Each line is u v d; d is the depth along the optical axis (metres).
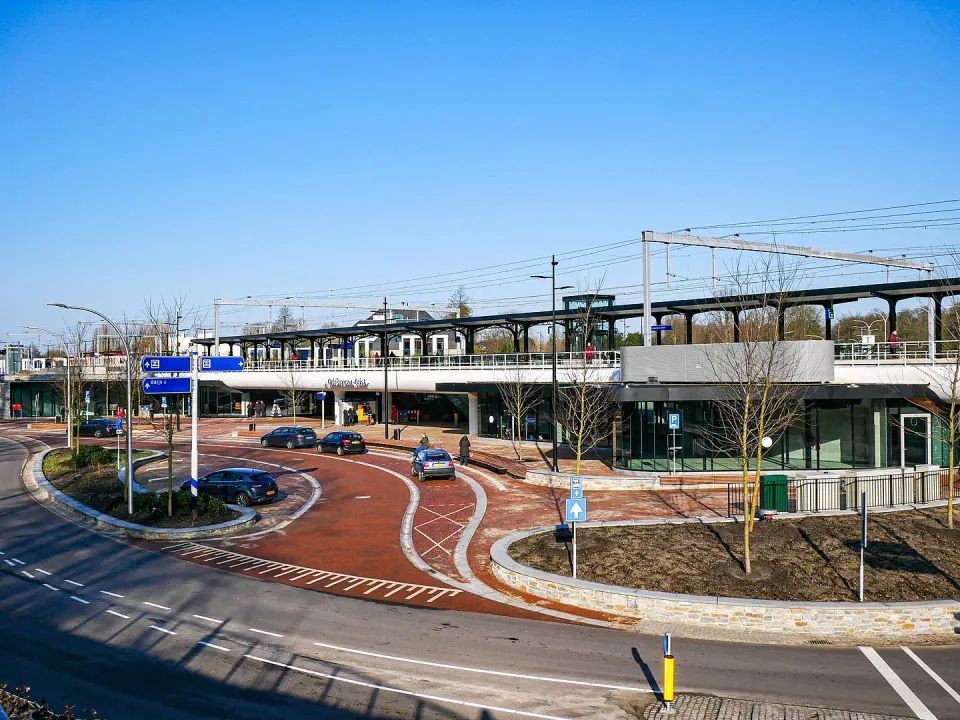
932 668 12.45
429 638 14.06
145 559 20.53
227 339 71.94
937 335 41.88
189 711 10.91
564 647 13.55
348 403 60.62
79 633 14.42
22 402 78.12
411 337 68.25
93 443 51.38
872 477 22.88
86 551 21.53
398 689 11.72
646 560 17.08
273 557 20.64
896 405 31.16
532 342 84.00
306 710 10.96
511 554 18.64
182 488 29.73
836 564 16.47
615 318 46.56
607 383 35.12
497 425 47.47
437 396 66.38
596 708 11.03
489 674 12.31
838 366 35.59
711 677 12.13
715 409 29.19
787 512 21.02
